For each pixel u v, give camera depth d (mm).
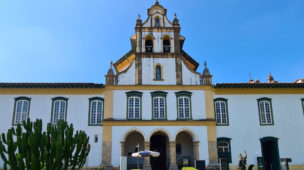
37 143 13656
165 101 26031
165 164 26906
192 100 26219
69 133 15203
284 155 25531
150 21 28438
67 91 26188
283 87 27141
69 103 25875
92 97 26000
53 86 25812
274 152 26000
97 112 25719
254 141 25688
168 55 27234
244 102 26688
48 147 14141
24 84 25406
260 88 27078
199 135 25297
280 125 26312
